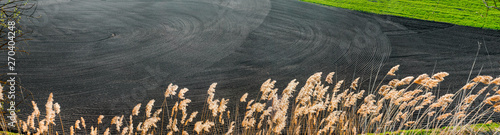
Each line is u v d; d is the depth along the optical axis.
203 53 7.80
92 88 6.00
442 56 7.79
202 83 6.32
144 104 5.50
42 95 5.65
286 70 7.00
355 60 7.55
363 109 3.31
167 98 5.71
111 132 4.70
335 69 7.07
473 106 5.35
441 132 3.45
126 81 6.32
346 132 3.49
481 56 7.80
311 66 7.22
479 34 9.20
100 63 7.11
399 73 6.90
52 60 7.18
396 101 3.21
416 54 7.89
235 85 6.27
